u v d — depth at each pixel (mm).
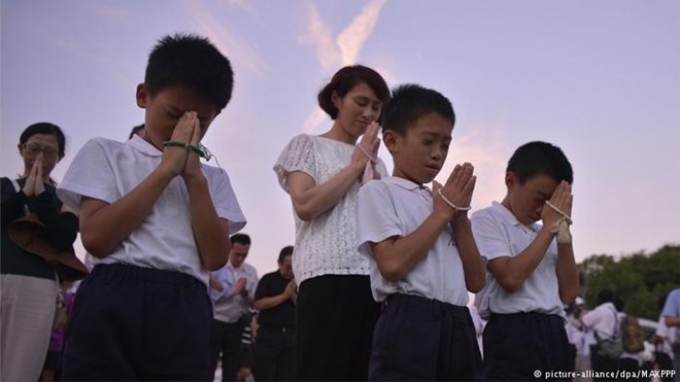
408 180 2541
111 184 2135
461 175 2350
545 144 3209
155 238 2086
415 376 2223
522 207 3156
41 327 3395
